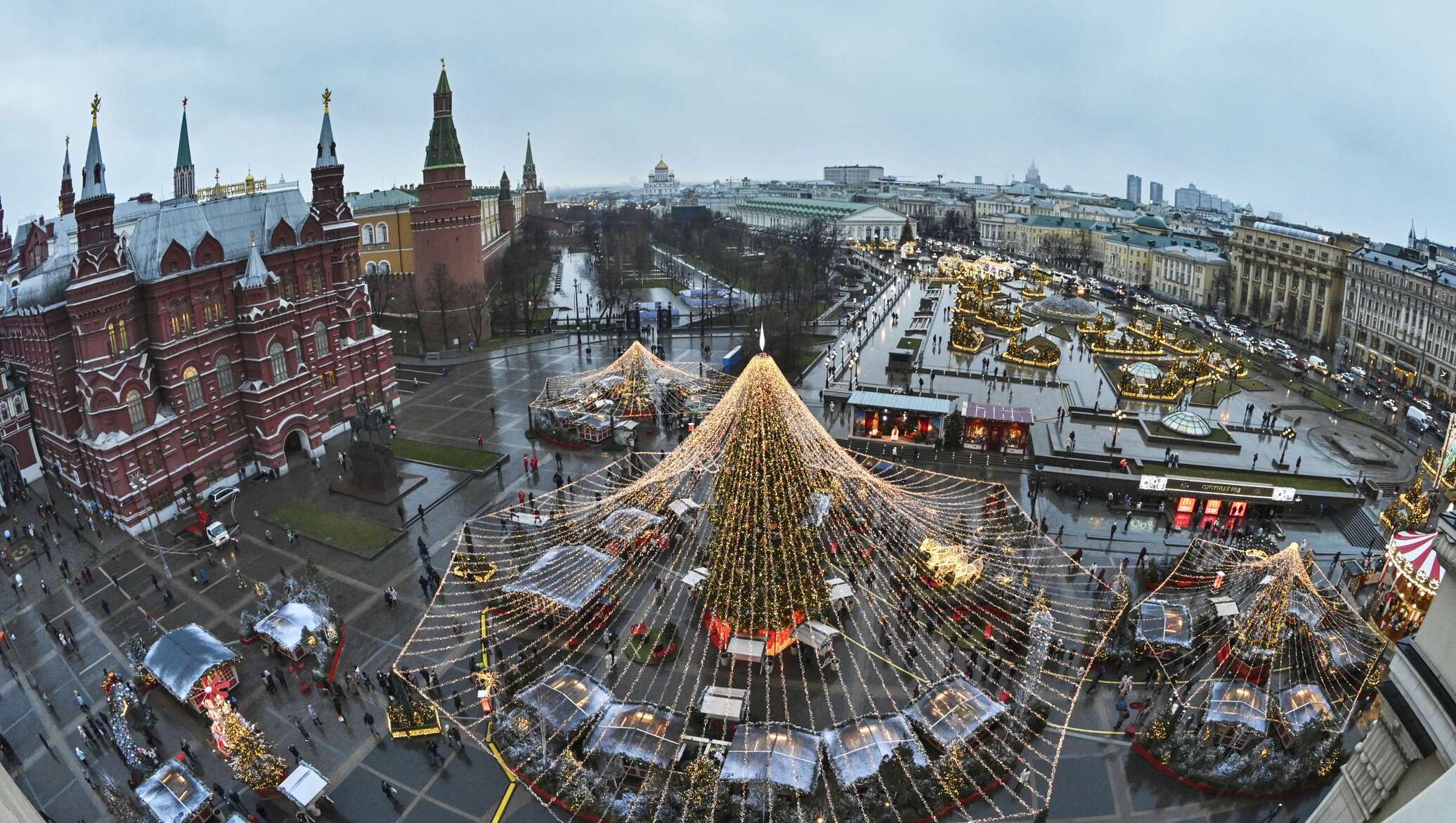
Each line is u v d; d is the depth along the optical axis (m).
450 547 76.88
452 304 151.25
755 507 54.00
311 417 96.75
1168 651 59.88
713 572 57.22
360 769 51.12
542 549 74.31
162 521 82.19
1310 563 72.69
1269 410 114.88
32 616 67.62
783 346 132.25
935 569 67.81
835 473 63.94
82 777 51.66
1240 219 195.12
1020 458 96.25
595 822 47.41
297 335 95.19
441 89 147.12
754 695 56.59
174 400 83.00
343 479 89.25
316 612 63.00
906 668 59.25
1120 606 65.88
